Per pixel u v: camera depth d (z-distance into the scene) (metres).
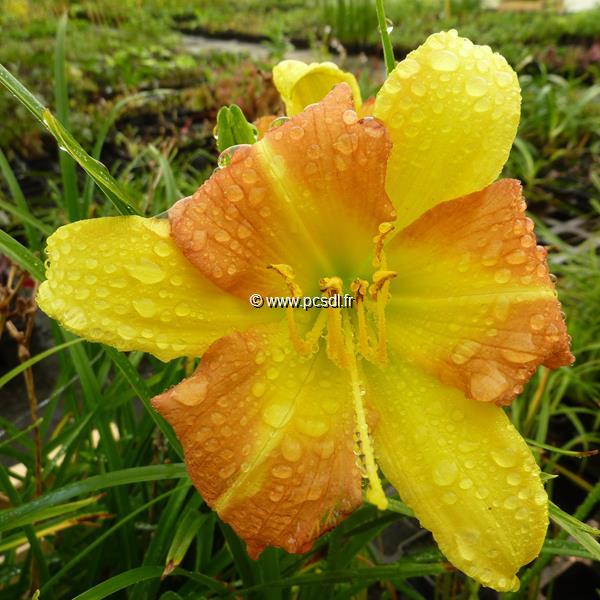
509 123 0.14
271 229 0.13
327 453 0.13
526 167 0.59
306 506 0.13
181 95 0.78
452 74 0.14
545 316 0.13
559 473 0.29
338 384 0.14
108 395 0.20
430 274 0.15
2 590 0.20
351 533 0.17
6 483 0.19
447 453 0.14
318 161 0.13
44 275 0.16
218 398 0.13
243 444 0.13
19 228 0.47
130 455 0.22
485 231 0.14
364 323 0.14
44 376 0.39
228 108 0.15
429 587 0.25
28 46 0.97
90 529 0.22
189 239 0.13
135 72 0.86
